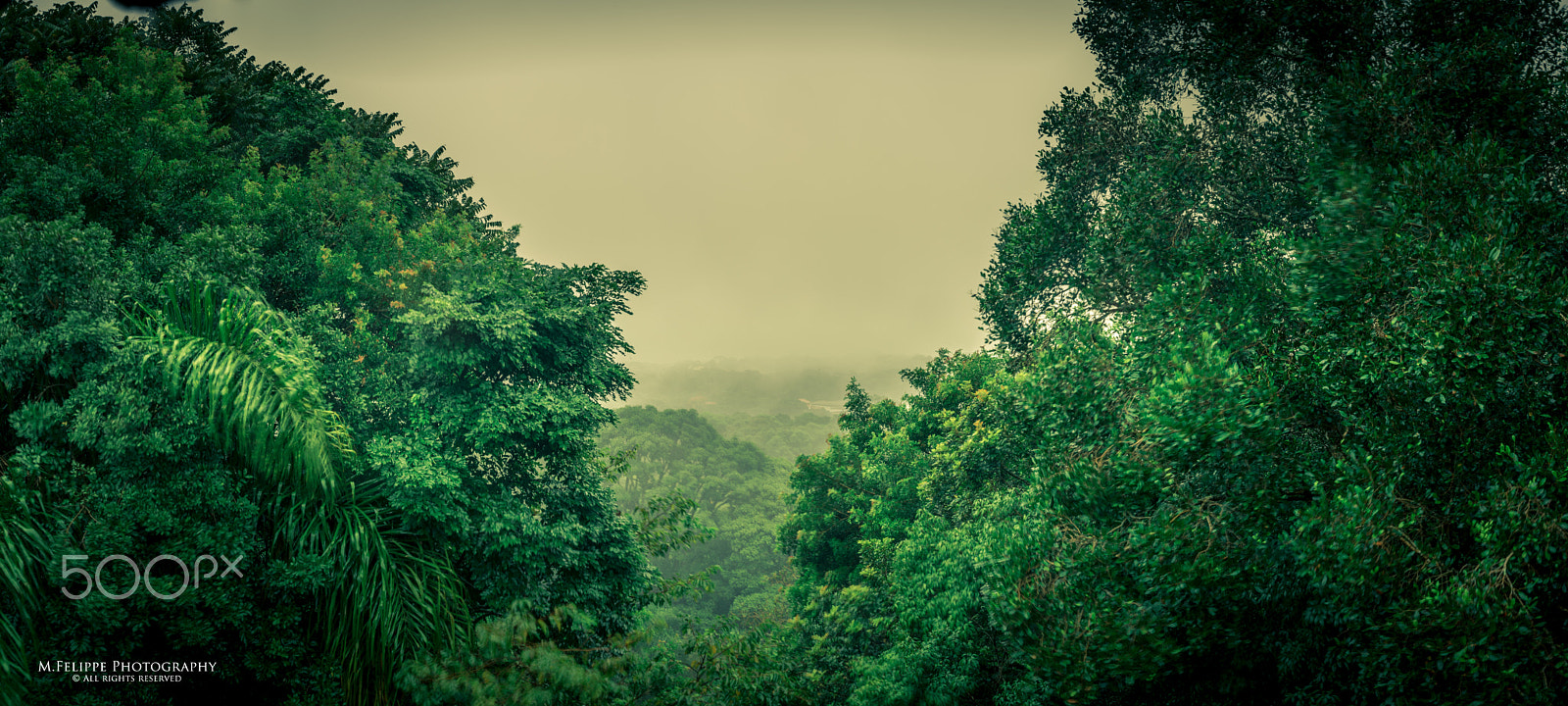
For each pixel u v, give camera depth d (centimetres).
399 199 1781
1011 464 1325
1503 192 662
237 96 1794
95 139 1023
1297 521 669
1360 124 755
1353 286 673
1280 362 735
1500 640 570
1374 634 641
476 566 1011
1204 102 1038
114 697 710
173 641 744
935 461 1714
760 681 1016
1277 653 845
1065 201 1162
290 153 1769
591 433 1238
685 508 1400
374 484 975
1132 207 988
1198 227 975
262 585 816
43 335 753
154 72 1310
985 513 1349
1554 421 609
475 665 799
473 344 1102
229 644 810
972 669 1280
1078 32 1148
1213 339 745
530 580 1031
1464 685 602
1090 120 1151
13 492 685
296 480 848
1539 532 566
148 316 828
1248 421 677
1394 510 634
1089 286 1070
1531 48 807
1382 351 641
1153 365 815
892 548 1928
